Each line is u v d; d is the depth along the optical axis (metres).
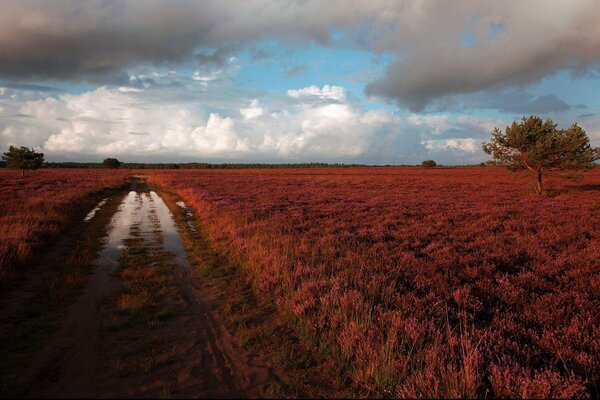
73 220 17.67
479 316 6.36
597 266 8.80
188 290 8.12
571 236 12.56
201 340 5.64
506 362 4.48
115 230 15.64
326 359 5.04
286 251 9.90
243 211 19.55
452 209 21.05
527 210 20.05
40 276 8.69
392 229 14.89
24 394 4.06
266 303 7.28
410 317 5.62
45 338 5.50
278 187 40.75
